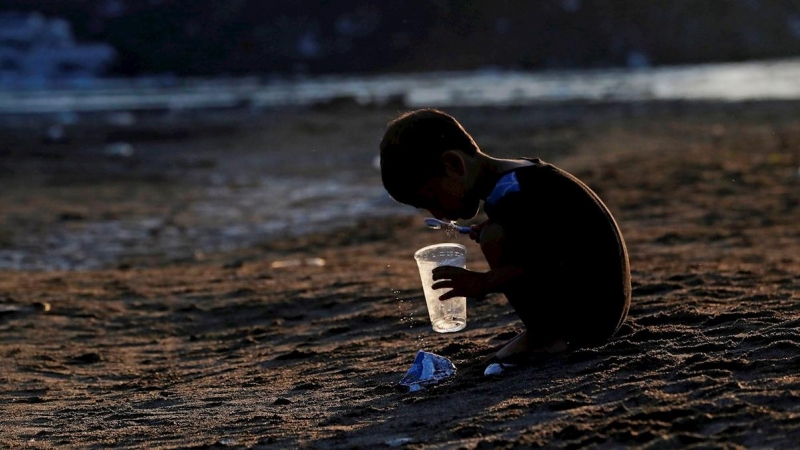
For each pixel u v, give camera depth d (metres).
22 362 8.20
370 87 82.81
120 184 24.78
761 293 7.93
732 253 12.08
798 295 7.69
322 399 6.03
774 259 11.26
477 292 5.38
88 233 17.75
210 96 69.81
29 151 31.97
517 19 134.12
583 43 129.12
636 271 9.92
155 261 15.22
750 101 46.59
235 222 18.83
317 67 122.56
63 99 65.38
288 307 9.80
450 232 6.03
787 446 4.04
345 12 132.25
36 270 14.56
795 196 17.36
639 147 29.34
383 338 7.82
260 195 22.53
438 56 127.19
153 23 120.25
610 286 5.59
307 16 130.25
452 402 5.42
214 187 24.08
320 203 20.98
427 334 7.78
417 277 10.96
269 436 5.21
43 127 41.75
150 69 112.44
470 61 126.06
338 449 4.83
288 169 27.80
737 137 30.23
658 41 131.38
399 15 133.75
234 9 126.06
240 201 21.62
